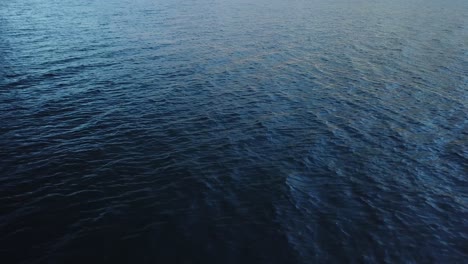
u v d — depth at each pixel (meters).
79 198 14.10
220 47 35.22
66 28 41.22
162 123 20.33
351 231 12.84
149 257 11.50
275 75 28.00
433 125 20.56
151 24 44.69
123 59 31.16
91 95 23.78
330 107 22.61
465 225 13.39
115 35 38.78
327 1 66.88
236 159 16.98
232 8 57.97
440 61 31.50
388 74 28.28
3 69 27.69
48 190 14.52
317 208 13.91
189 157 17.06
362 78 27.41
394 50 34.56
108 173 15.72
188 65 30.05
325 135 19.31
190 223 12.95
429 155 17.75
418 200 14.62
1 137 18.36
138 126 19.92
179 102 23.09
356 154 17.66
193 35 39.62
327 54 33.19
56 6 56.59
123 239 12.17
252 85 26.02
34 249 11.67
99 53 32.59
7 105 21.94
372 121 20.91
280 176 15.78
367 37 39.44
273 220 13.20
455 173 16.45
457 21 48.84
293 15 52.31
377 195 14.81
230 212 13.55
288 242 12.24
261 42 37.12
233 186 15.04
